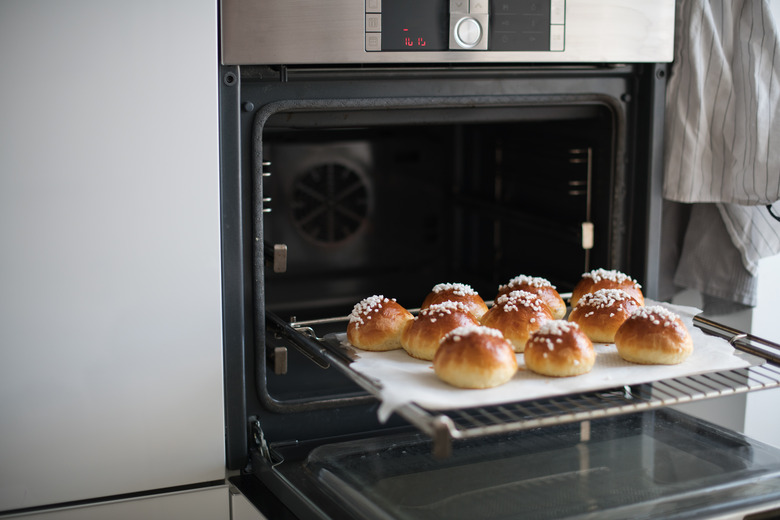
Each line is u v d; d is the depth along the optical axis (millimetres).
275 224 1779
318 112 1195
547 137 1602
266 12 1081
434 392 954
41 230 1027
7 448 1066
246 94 1126
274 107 1131
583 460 1082
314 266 1833
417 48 1152
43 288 1041
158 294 1088
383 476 1050
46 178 1018
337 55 1122
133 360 1094
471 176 1943
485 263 1933
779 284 1458
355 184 1850
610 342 1169
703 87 1300
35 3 979
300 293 1815
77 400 1081
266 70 1122
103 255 1057
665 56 1281
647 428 1189
